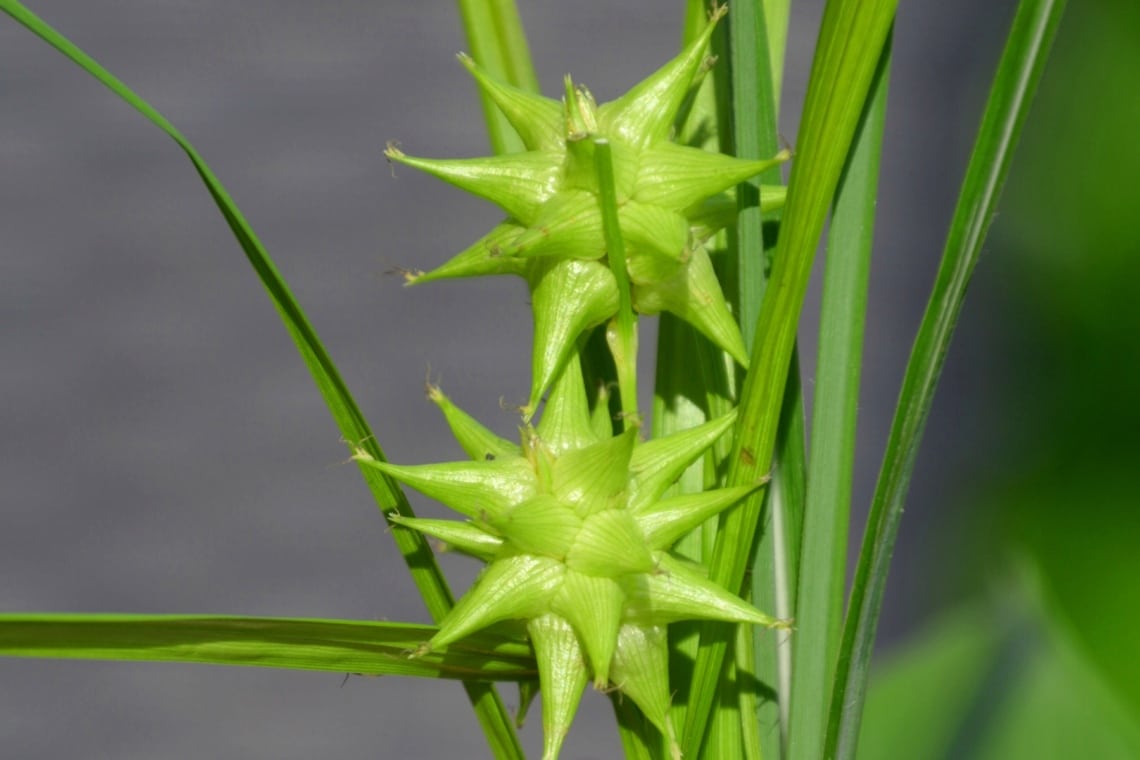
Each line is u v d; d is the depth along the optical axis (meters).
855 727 0.40
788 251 0.38
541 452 0.39
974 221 0.39
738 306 0.40
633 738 0.40
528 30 1.09
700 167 0.39
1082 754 0.42
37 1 1.09
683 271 0.39
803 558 0.40
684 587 0.39
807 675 0.40
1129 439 1.06
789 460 0.40
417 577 0.40
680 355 0.41
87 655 0.39
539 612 0.39
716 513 0.39
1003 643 0.44
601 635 0.38
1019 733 0.43
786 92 1.06
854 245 0.40
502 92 0.39
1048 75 1.09
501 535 0.38
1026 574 0.44
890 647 1.08
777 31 0.42
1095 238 1.08
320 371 0.39
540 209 0.39
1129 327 1.07
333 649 0.39
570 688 0.39
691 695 0.39
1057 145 1.09
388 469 0.39
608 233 0.38
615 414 0.40
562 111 0.39
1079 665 0.43
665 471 0.39
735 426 0.39
